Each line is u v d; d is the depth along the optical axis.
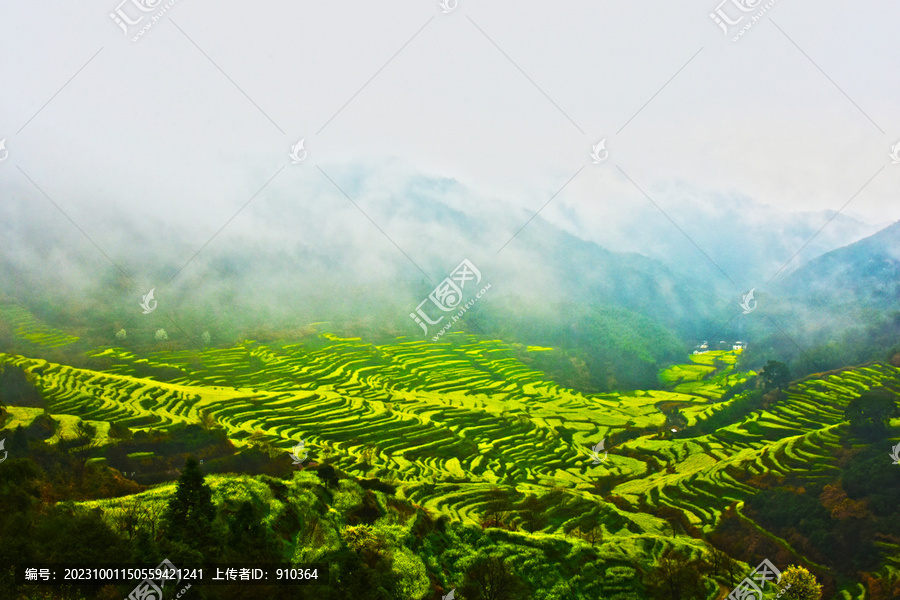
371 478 95.88
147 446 93.50
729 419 146.25
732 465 112.06
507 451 125.75
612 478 114.75
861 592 73.44
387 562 58.97
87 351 159.25
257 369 168.62
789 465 108.62
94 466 77.25
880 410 118.62
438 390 165.62
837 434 119.25
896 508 85.56
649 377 199.00
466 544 69.12
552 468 118.62
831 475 101.81
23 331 164.75
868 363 161.38
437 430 131.00
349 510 69.81
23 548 43.53
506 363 194.88
